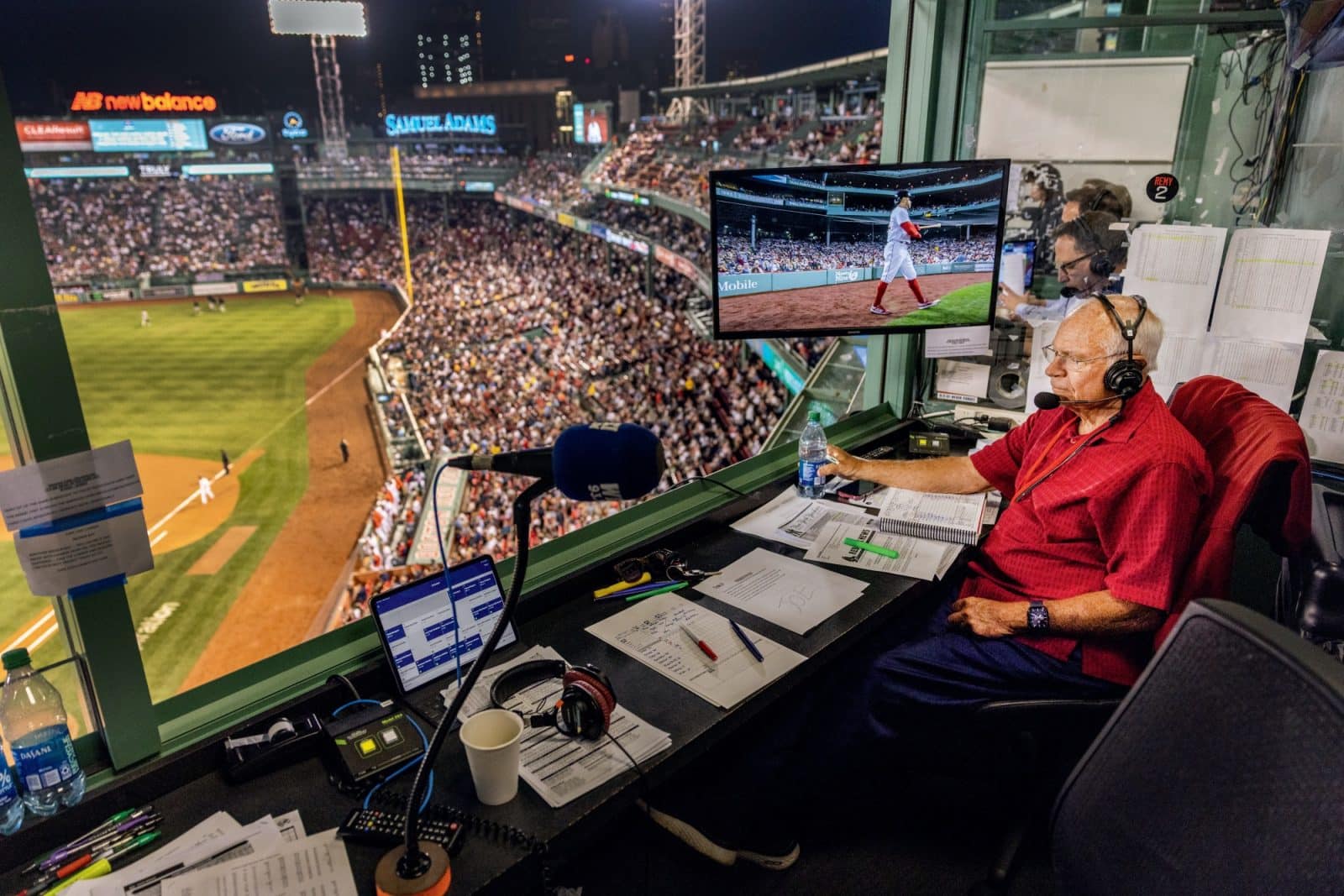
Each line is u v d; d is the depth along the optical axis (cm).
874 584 185
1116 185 244
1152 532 164
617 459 98
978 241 223
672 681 150
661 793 194
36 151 3853
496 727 123
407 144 4828
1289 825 71
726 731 140
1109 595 167
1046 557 185
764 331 220
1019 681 169
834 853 189
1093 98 241
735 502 228
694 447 1398
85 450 120
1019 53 249
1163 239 238
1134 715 90
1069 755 169
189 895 104
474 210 4341
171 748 134
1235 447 197
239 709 143
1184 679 84
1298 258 219
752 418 1420
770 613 173
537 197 3541
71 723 139
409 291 3334
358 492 1514
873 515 223
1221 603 83
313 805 124
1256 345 230
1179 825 83
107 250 3791
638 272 2756
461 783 126
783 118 2400
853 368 427
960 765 211
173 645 1039
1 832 114
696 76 4228
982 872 183
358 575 1127
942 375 287
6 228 110
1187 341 240
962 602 185
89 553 121
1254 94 221
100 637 124
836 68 2000
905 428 290
